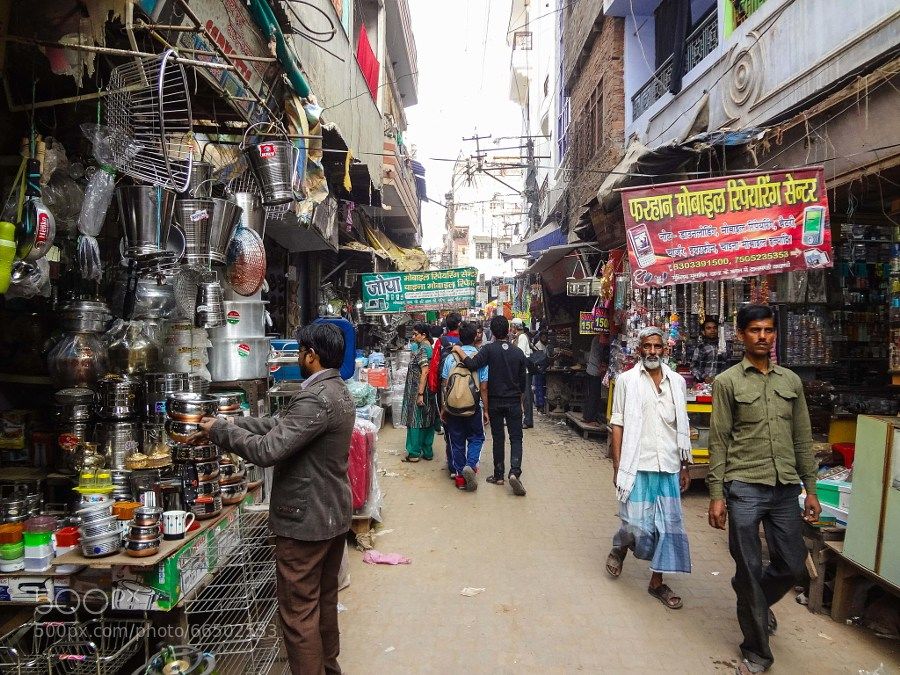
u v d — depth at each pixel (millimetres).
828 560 3740
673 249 4848
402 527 5188
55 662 2471
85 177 2883
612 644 3287
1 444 3139
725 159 6168
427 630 3418
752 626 3027
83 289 3133
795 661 3125
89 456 2764
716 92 7344
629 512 3834
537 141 25234
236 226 3426
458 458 6457
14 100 2871
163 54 2305
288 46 3893
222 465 3010
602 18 11617
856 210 5625
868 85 4516
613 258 8258
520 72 27891
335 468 2578
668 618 3602
